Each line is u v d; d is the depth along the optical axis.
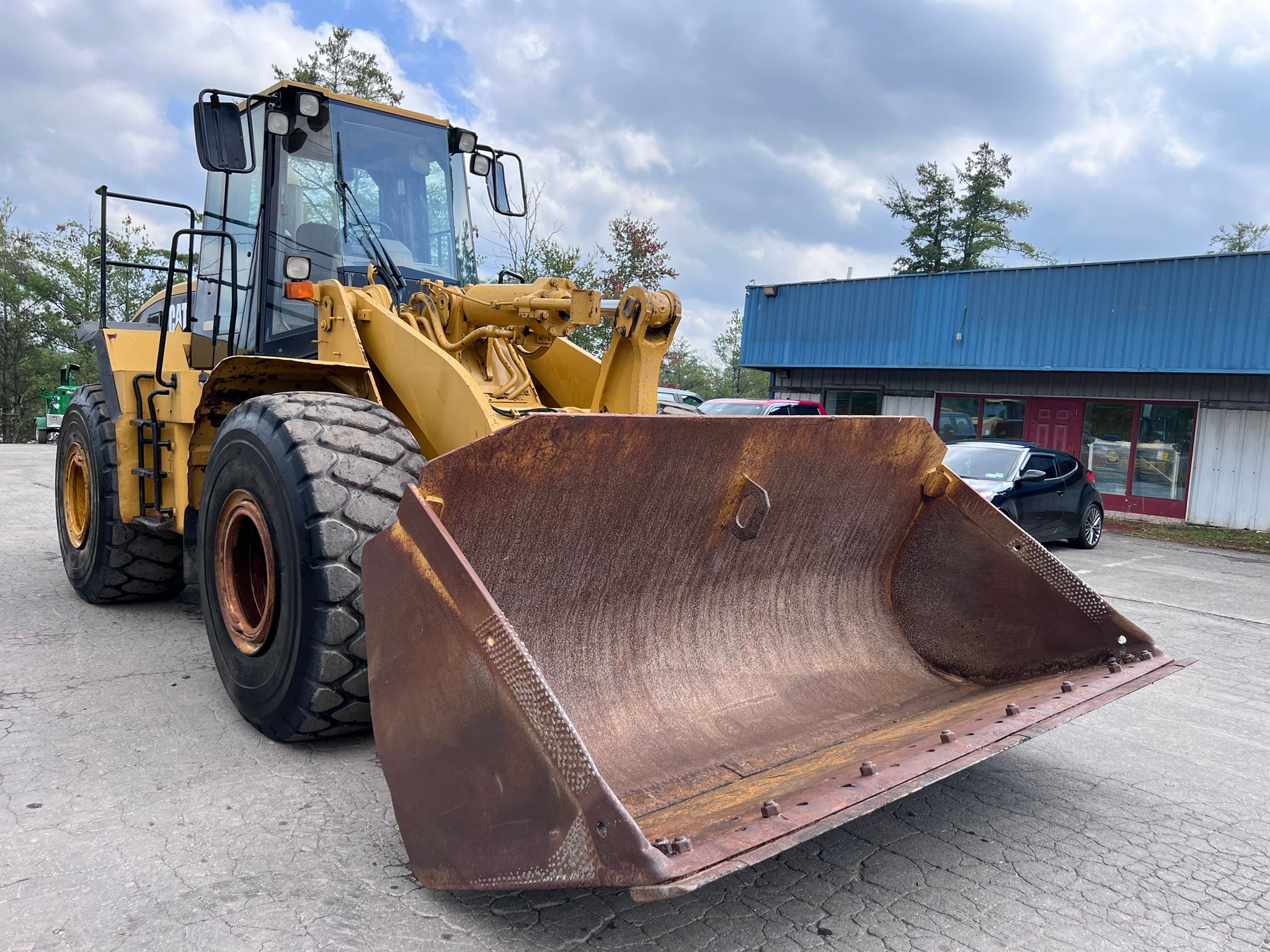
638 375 3.64
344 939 2.25
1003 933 2.46
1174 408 15.75
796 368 20.77
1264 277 14.29
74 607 5.50
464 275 4.80
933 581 3.86
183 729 3.58
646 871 1.76
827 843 2.99
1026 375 17.52
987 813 3.27
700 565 3.30
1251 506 14.91
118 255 40.69
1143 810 3.34
